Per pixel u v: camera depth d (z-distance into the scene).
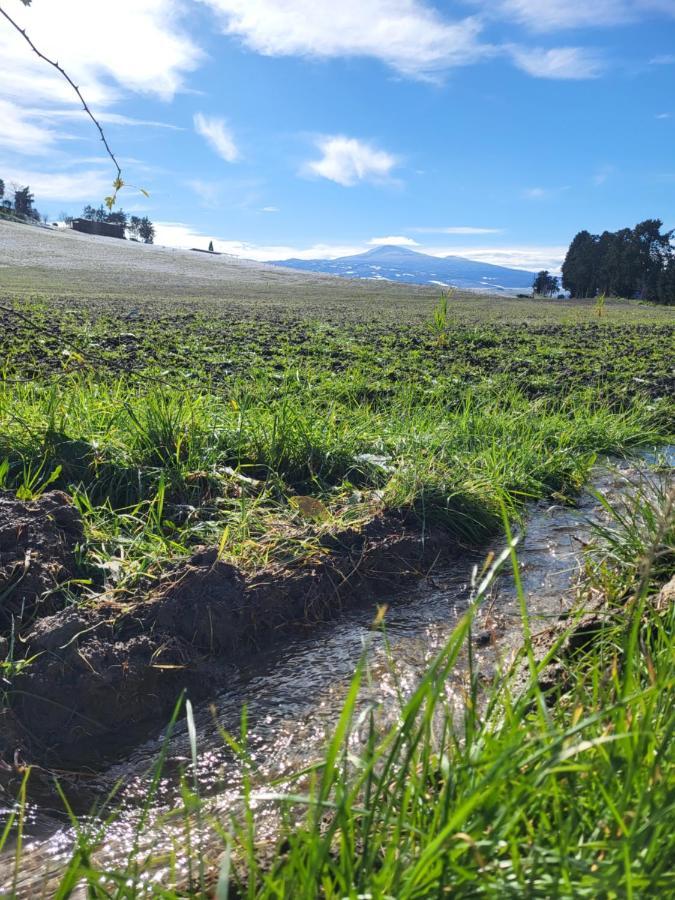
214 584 3.67
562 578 4.12
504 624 3.58
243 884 1.80
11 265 55.09
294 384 8.16
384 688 3.02
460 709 2.68
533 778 1.47
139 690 3.07
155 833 2.19
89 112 3.03
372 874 1.44
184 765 2.62
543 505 5.42
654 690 1.43
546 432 6.81
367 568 4.19
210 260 83.94
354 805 2.04
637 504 3.93
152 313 21.61
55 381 6.03
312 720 2.83
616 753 1.56
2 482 4.37
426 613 3.81
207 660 3.35
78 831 1.75
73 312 20.19
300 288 55.31
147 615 3.40
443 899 1.34
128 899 1.50
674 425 7.79
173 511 4.54
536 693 1.66
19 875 2.00
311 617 3.76
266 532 4.39
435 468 5.45
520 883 1.34
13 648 3.07
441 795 1.55
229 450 5.40
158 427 5.22
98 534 4.01
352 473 5.54
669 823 1.40
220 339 14.06
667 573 3.36
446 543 4.62
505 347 14.62
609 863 1.34
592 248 85.31
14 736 2.75
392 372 9.76
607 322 26.72
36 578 3.49
